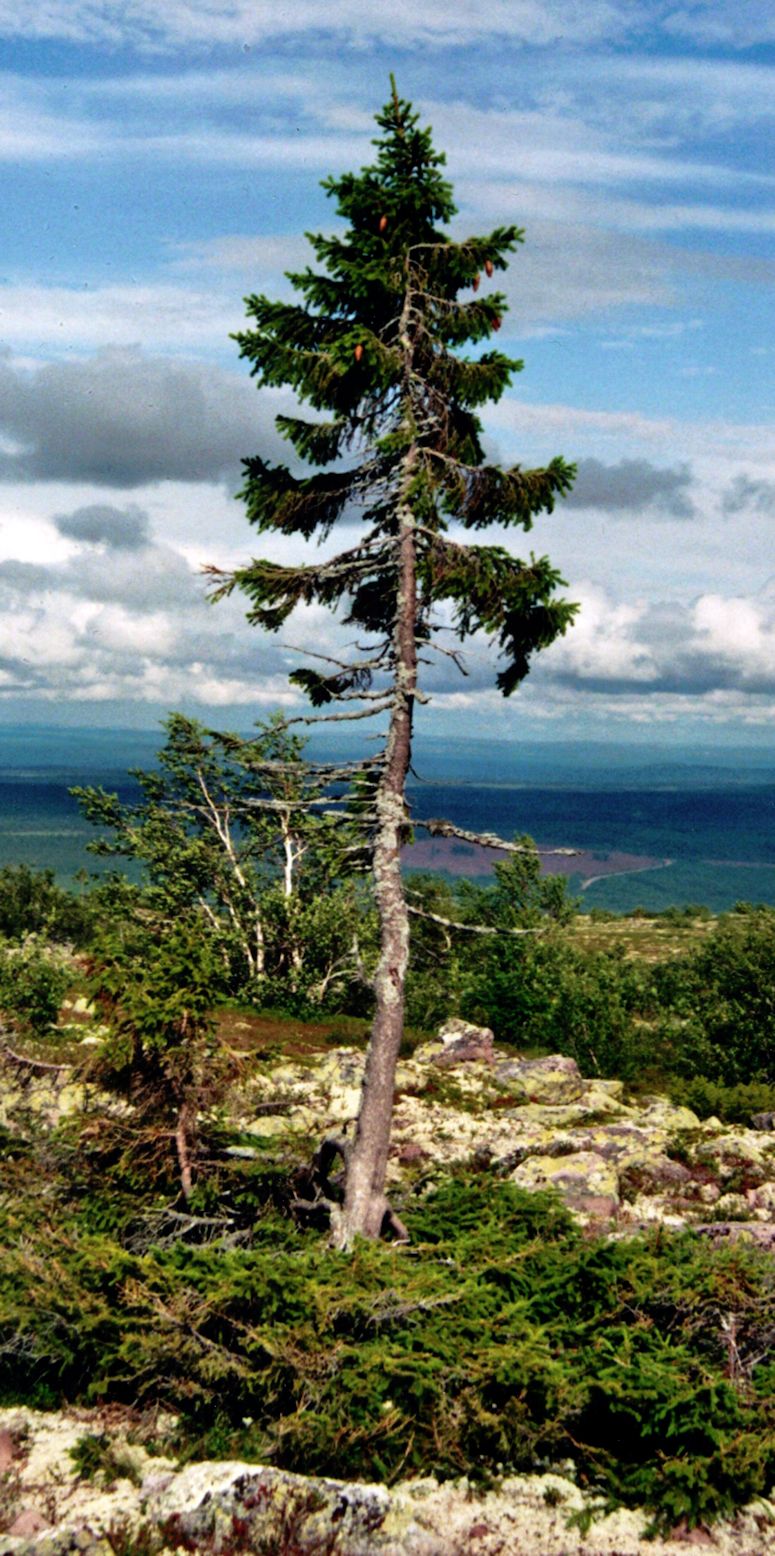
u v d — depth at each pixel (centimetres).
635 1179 1764
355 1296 815
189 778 4031
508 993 3509
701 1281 898
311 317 1258
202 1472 736
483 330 1256
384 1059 1179
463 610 1306
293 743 2795
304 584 1310
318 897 3866
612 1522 729
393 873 1242
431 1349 787
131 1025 1069
